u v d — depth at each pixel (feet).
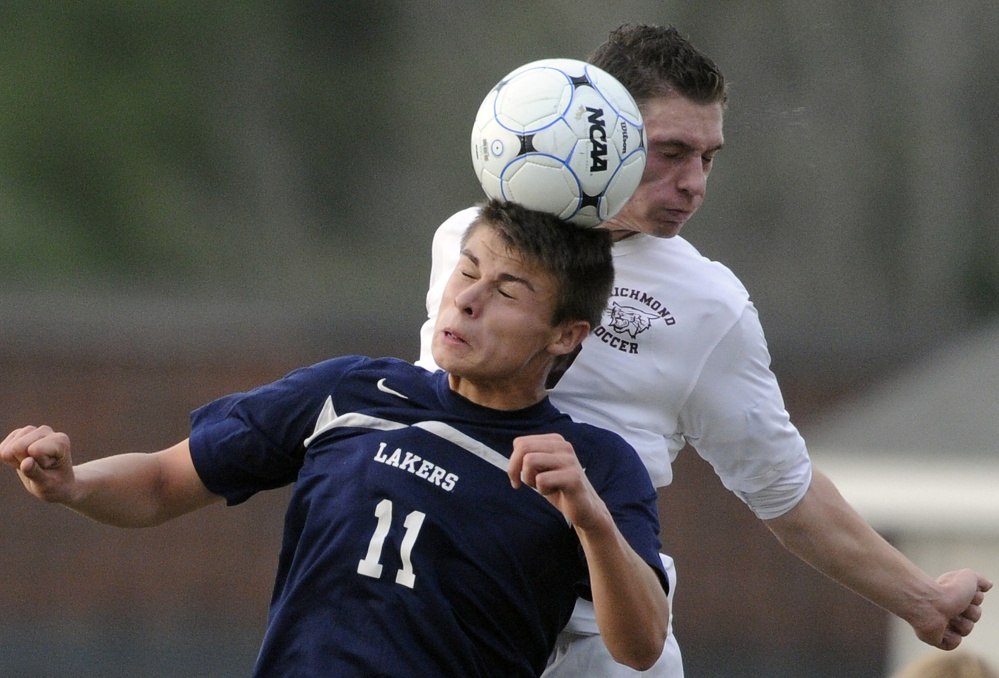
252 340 169.89
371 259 320.50
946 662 51.08
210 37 336.90
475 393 41.42
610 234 42.65
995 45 280.10
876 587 50.60
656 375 46.70
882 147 277.64
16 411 168.86
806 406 159.33
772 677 156.15
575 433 41.57
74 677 156.35
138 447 168.86
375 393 42.37
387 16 333.01
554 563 40.55
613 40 46.42
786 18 277.85
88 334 169.89
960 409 105.40
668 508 163.02
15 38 328.49
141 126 328.90
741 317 47.11
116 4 330.95
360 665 39.47
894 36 279.28
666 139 45.06
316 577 40.55
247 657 163.73
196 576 172.35
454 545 40.04
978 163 278.46
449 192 324.60
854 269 274.36
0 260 306.55
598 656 47.88
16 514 173.27
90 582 172.35
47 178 319.88
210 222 324.80
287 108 334.24
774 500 49.83
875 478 98.99
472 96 324.80
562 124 40.68
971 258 276.82
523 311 40.14
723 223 275.39
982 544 95.30
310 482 41.70
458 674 39.81
